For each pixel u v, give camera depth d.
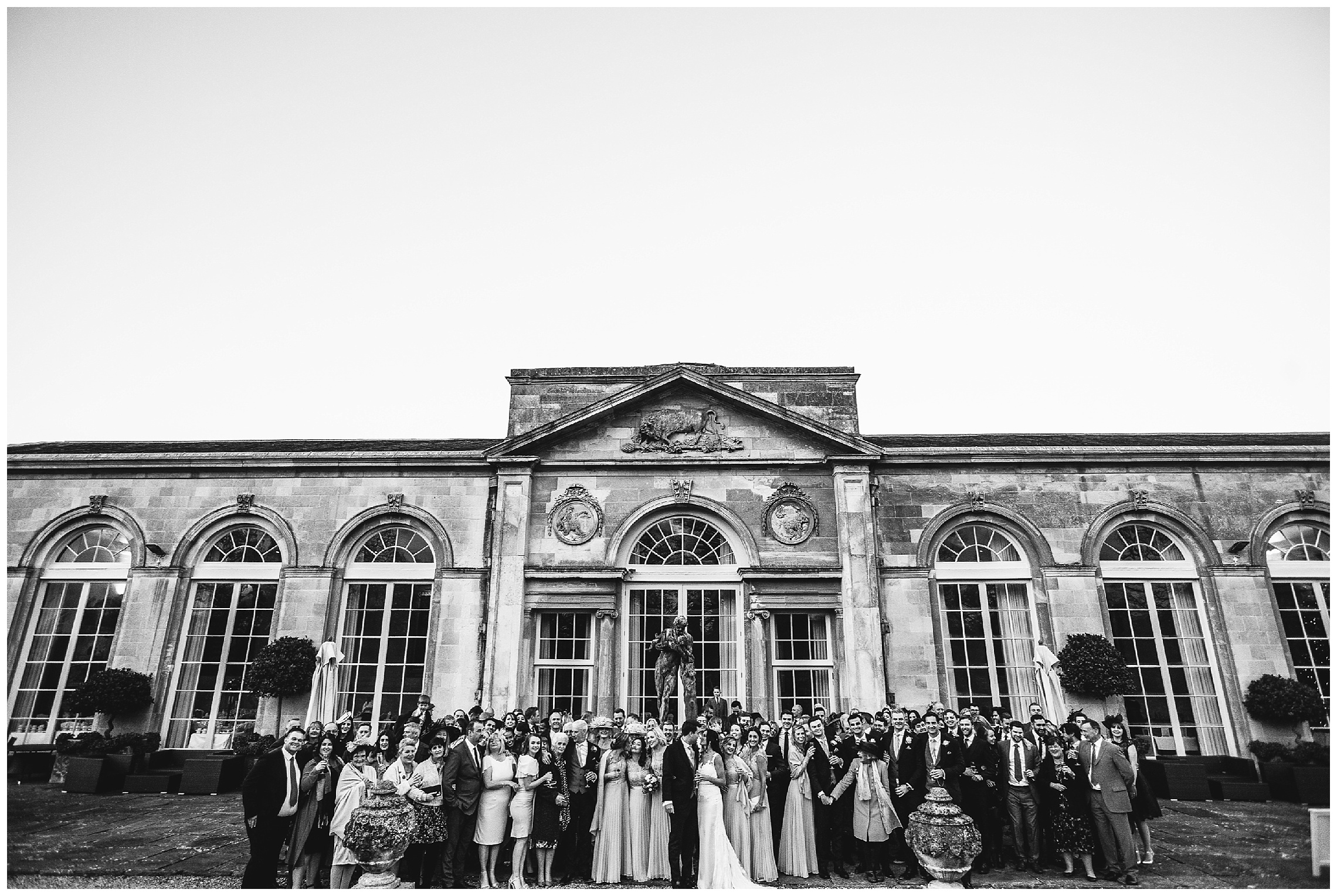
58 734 17.30
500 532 18.27
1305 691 16.19
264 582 18.69
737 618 17.92
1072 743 10.02
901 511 18.48
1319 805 14.18
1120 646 17.62
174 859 10.05
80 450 19.53
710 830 8.96
